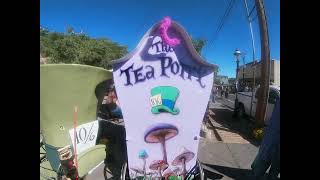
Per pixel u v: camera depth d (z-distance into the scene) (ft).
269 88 41.65
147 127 17.74
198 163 18.35
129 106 17.52
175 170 18.22
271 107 40.09
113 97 35.91
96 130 21.07
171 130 17.87
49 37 90.02
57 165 18.88
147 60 17.35
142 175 18.01
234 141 35.76
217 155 29.73
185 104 17.78
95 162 20.34
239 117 56.65
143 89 17.49
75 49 80.64
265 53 39.78
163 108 17.69
